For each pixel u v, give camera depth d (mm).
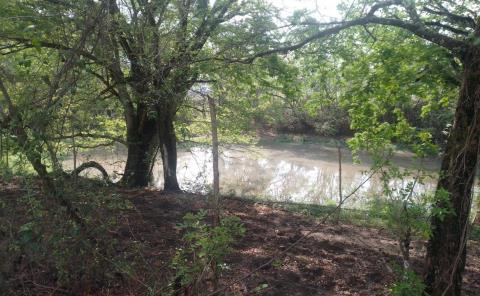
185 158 18938
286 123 27547
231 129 11664
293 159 22656
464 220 4348
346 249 6734
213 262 3756
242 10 8289
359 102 8164
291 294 5016
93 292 4332
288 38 7410
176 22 8250
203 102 11070
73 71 4152
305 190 15922
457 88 6875
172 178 9914
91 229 4238
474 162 4262
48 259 4105
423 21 5797
